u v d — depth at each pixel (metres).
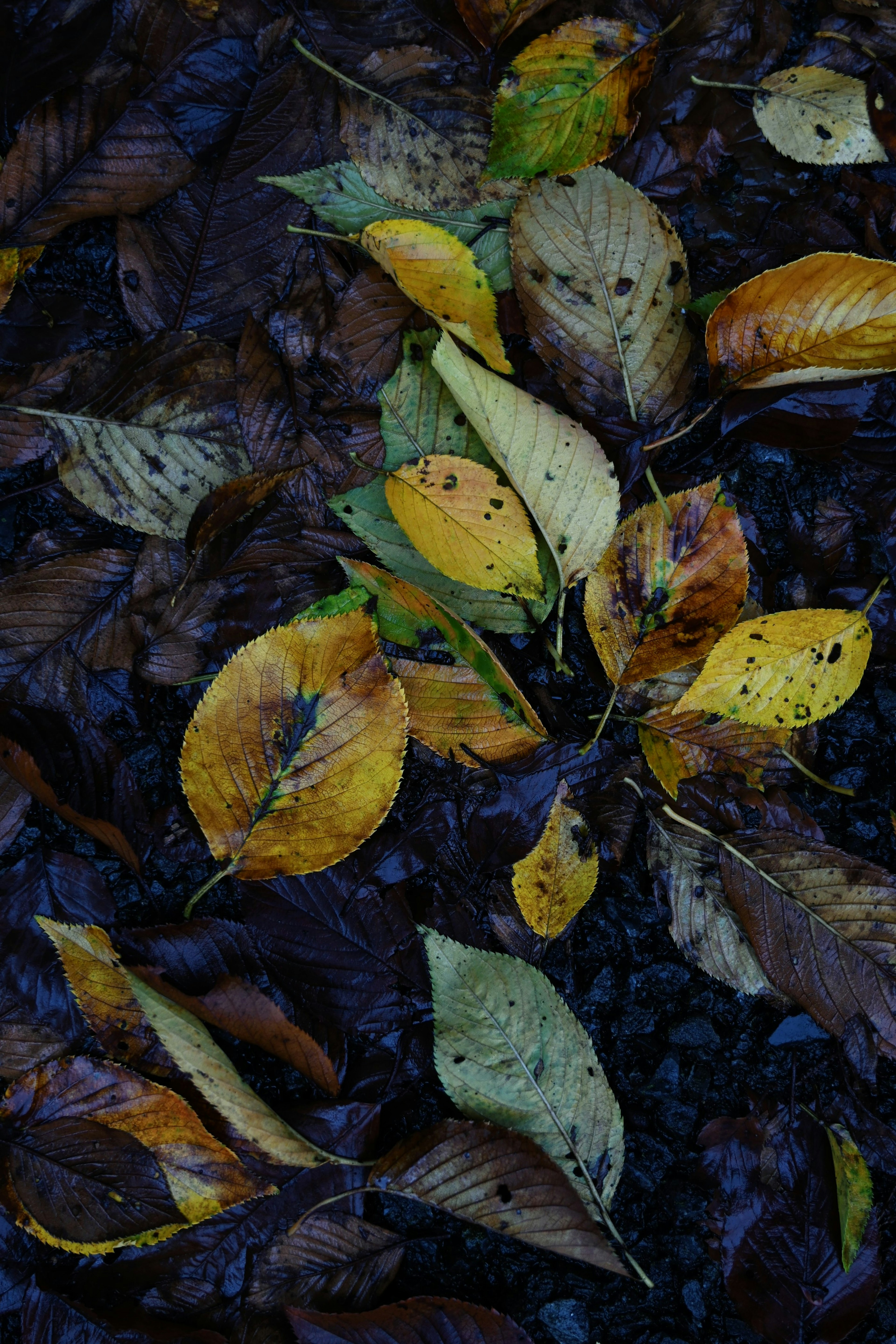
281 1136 0.91
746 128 0.96
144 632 0.94
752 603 0.95
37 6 0.93
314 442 0.94
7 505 0.94
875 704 0.96
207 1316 0.92
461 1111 0.92
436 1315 0.91
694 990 0.95
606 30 0.92
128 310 0.93
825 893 0.94
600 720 0.95
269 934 0.93
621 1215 0.94
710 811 0.94
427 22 0.94
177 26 0.93
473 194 0.94
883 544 0.96
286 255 0.94
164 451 0.93
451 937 0.93
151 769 0.94
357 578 0.92
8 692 0.93
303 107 0.94
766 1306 0.93
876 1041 0.94
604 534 0.92
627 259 0.93
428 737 0.92
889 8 0.96
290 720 0.90
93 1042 0.93
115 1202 0.91
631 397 0.93
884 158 0.96
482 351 0.92
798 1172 0.94
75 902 0.93
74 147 0.92
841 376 0.92
